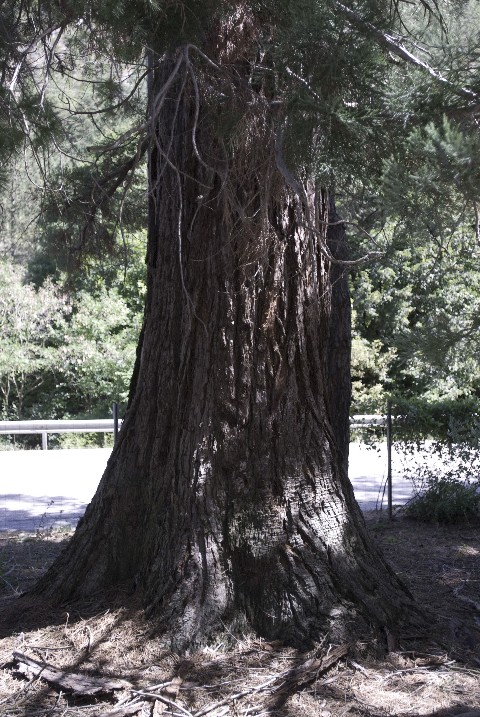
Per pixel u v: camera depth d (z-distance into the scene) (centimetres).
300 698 418
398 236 371
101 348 2009
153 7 420
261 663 449
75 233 837
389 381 1909
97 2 436
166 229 534
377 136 364
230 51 468
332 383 735
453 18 453
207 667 446
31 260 2127
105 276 1620
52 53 479
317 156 389
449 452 902
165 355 532
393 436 935
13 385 2088
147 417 538
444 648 477
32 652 464
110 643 466
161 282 539
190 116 511
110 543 528
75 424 1316
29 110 482
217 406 504
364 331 1994
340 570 492
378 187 370
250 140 459
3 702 418
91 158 789
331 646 459
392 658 459
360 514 539
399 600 505
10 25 493
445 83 353
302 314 516
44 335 1992
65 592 522
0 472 1288
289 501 499
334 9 374
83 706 415
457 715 402
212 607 473
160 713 403
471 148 300
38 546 783
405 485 1098
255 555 485
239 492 496
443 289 1344
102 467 1339
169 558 496
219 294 506
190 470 504
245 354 503
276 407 505
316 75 378
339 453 545
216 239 505
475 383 1744
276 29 431
